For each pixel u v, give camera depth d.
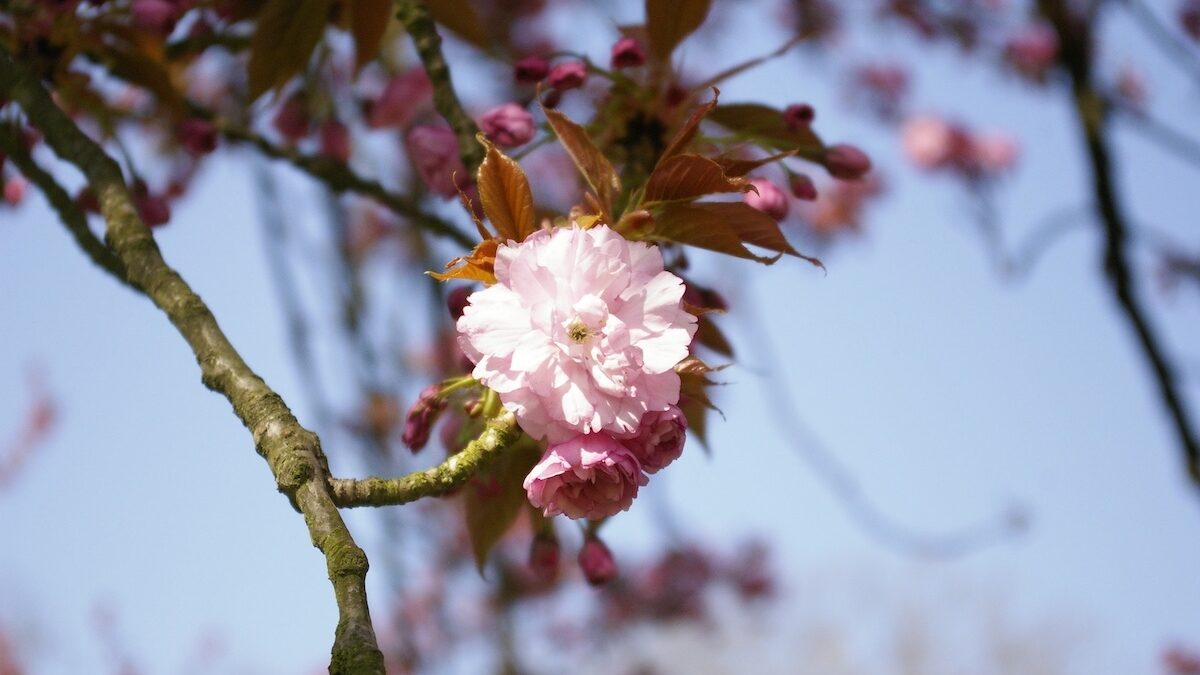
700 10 0.70
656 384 0.56
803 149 0.71
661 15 0.70
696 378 0.58
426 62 0.71
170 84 0.78
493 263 0.58
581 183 0.75
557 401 0.56
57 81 0.76
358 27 0.74
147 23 0.76
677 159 0.59
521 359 0.55
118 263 0.71
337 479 0.55
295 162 0.83
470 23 0.77
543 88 0.71
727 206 0.60
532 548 0.73
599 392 0.56
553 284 0.56
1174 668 2.42
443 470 0.56
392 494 0.56
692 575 1.92
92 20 0.76
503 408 0.58
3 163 0.74
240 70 1.02
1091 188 1.03
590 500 0.56
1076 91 1.04
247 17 0.80
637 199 0.61
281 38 0.76
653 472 0.57
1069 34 1.05
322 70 0.87
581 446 0.56
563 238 0.57
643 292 0.57
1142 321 1.02
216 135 0.81
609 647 1.79
